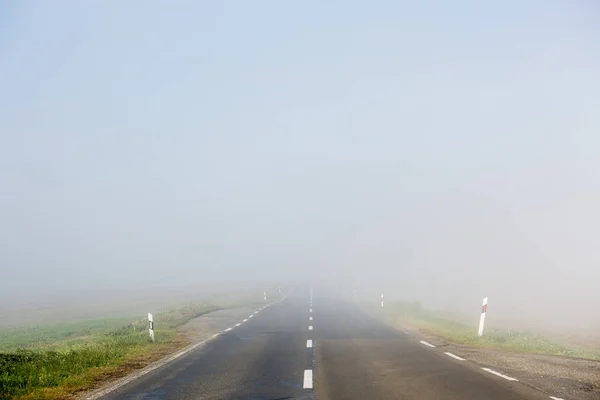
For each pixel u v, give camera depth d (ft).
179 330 71.92
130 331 69.97
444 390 30.86
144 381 35.04
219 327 75.66
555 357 45.19
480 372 36.96
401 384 32.81
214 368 39.93
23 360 41.16
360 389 31.45
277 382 33.99
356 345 53.31
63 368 38.45
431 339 59.11
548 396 29.09
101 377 36.83
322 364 41.14
